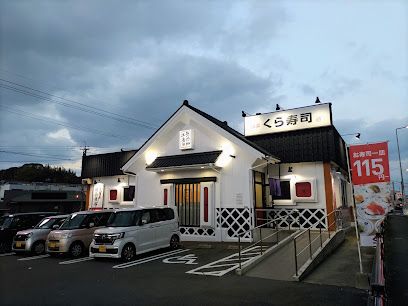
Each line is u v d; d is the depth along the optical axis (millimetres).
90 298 6391
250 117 16453
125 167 15930
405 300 6410
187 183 14328
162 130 15156
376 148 7965
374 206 7793
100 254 10180
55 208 32375
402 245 13805
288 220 13844
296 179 14008
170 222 12148
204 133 14367
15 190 30500
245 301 6062
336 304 5840
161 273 8438
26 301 6266
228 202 13219
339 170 16031
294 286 7031
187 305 5891
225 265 9172
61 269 9273
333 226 12859
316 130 13805
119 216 11102
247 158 13102
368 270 8117
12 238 13703
